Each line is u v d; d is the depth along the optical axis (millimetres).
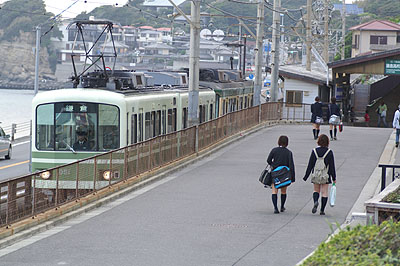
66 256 14594
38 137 26016
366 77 100938
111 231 17500
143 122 28438
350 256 9312
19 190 17641
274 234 17062
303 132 49250
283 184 19969
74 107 25906
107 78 28188
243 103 54531
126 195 23844
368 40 118688
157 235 16906
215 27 114875
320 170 19719
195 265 13750
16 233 16906
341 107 63531
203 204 21844
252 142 42156
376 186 25609
